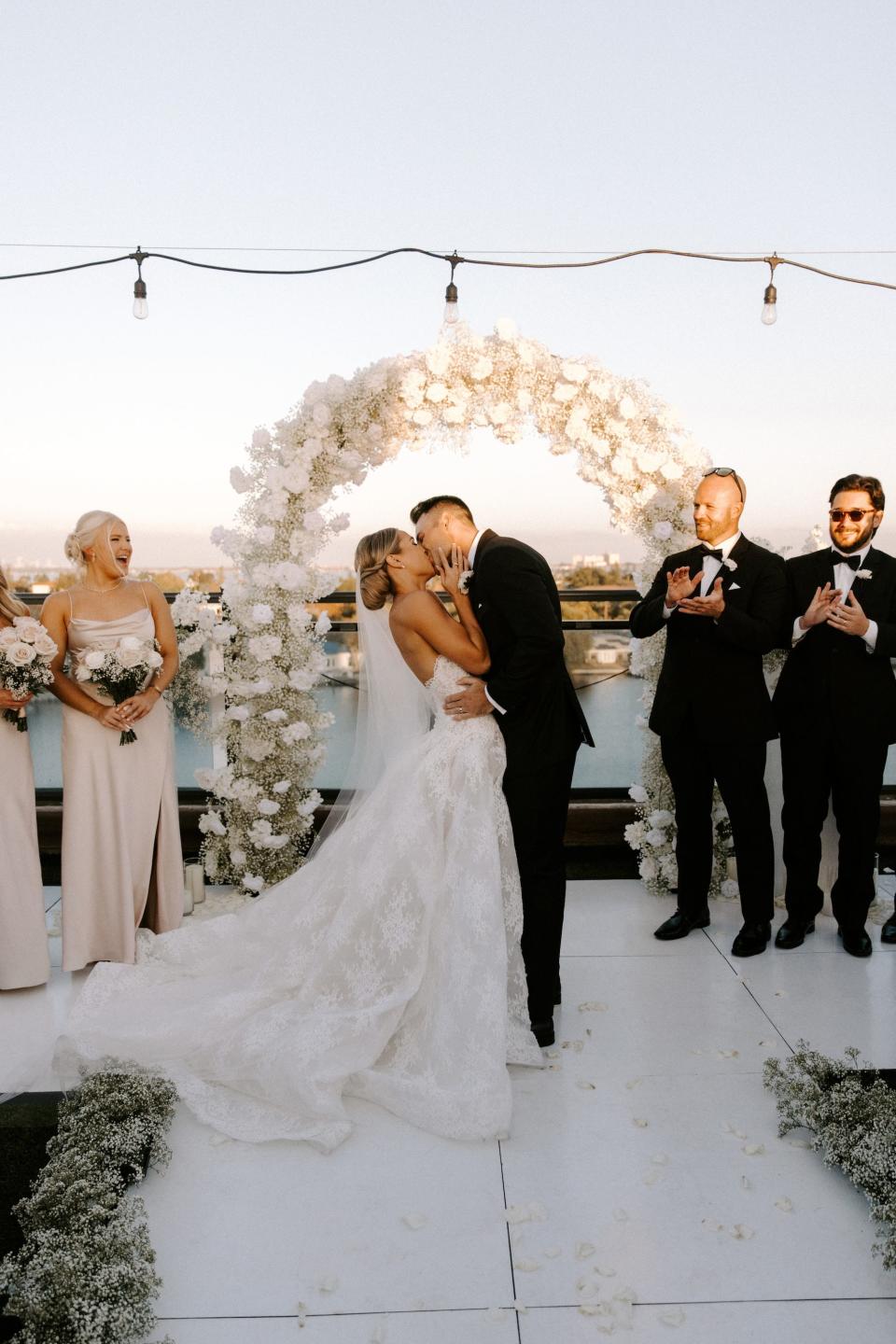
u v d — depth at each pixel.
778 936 3.63
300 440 4.06
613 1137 2.40
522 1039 2.77
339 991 2.73
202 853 4.38
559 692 2.89
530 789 2.81
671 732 3.58
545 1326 1.77
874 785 3.42
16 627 3.26
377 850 2.77
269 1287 1.88
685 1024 3.00
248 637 4.13
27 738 3.34
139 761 3.54
